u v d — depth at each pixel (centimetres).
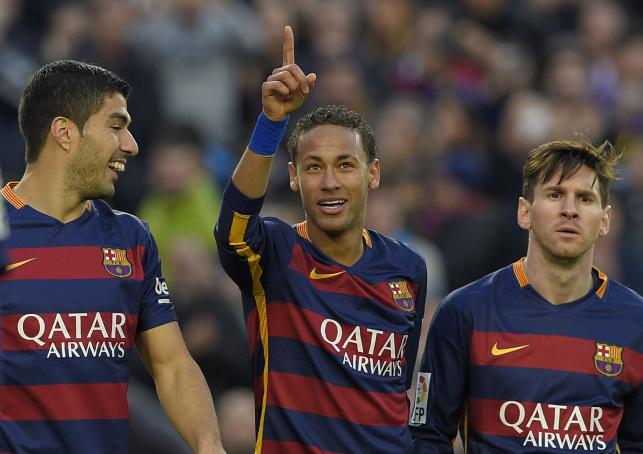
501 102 5047
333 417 2156
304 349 2169
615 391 2214
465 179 4619
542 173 2225
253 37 4866
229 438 3238
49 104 2105
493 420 2211
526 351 2212
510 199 4709
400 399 2208
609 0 5872
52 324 2055
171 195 4044
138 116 4456
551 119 4834
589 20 5547
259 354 2198
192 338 3531
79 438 2059
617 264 4319
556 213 2202
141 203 4284
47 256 2081
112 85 2138
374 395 2170
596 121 4862
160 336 2183
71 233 2108
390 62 5206
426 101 5103
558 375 2202
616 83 5356
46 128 2106
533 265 2255
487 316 2236
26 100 2125
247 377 3562
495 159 4769
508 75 5153
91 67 2144
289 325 2180
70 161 2106
